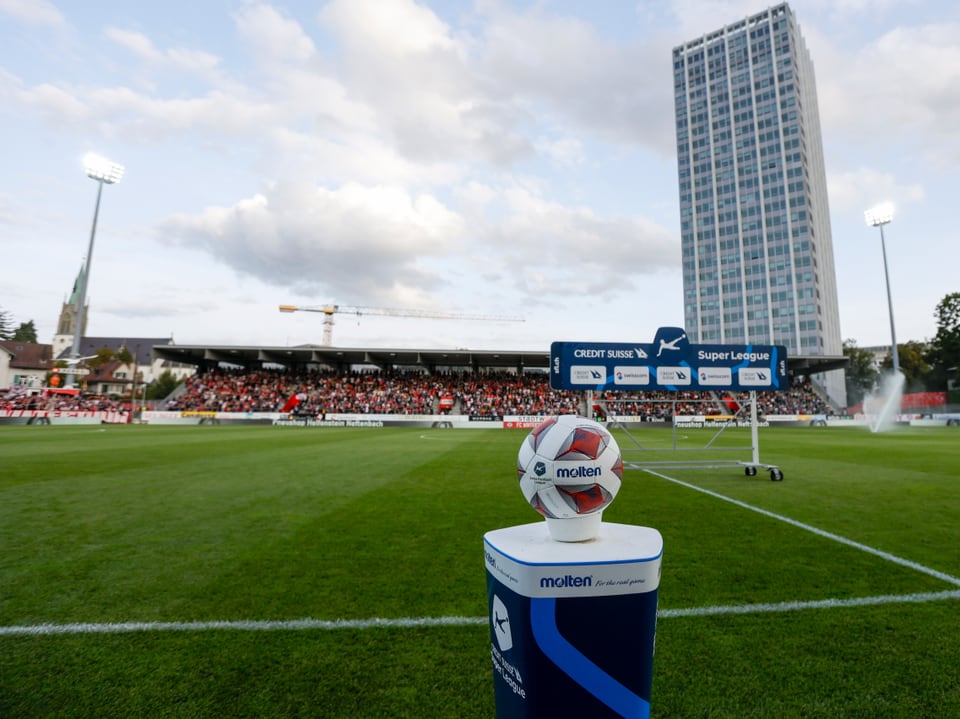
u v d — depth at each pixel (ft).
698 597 10.78
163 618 9.79
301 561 13.44
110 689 7.29
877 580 11.87
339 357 143.13
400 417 122.62
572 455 4.74
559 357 29.81
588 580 4.19
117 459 38.17
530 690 4.12
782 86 271.28
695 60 305.32
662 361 30.45
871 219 114.52
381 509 20.25
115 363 230.48
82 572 12.54
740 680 7.48
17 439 59.47
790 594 10.96
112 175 118.52
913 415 130.21
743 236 278.67
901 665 7.95
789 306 259.19
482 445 55.47
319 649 8.50
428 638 8.92
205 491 24.40
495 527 17.26
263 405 131.64
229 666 7.94
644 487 26.84
